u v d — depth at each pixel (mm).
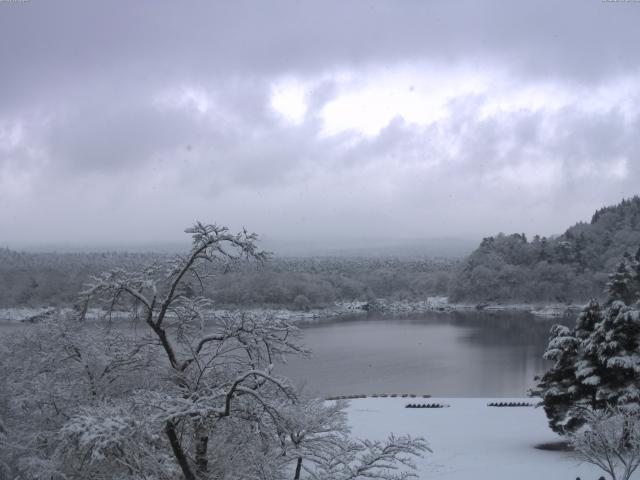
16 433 12586
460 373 58719
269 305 124750
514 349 75625
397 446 10109
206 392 10602
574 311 131875
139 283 10930
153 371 11586
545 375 25984
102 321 12977
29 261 152500
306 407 11781
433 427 30625
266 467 10258
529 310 140250
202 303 11719
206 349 11656
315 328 106438
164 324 11531
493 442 27031
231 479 10281
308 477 10469
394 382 54188
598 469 21453
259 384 10477
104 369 12234
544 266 147750
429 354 71500
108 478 10188
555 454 24500
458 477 21391
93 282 10852
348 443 10828
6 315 97375
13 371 14148
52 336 12664
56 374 12344
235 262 10625
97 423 8281
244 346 11039
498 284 151000
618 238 156500
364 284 171125
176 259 10891
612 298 50688
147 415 8930
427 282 180500
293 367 62188
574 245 154125
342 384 53312
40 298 105312
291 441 10961
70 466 10352
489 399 40281
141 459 9359
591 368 24109
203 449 10156
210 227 10250
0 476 12648
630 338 24234
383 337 90625
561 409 25250
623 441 18672
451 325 109812
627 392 23391
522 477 21125
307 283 138375
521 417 33531
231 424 10719
